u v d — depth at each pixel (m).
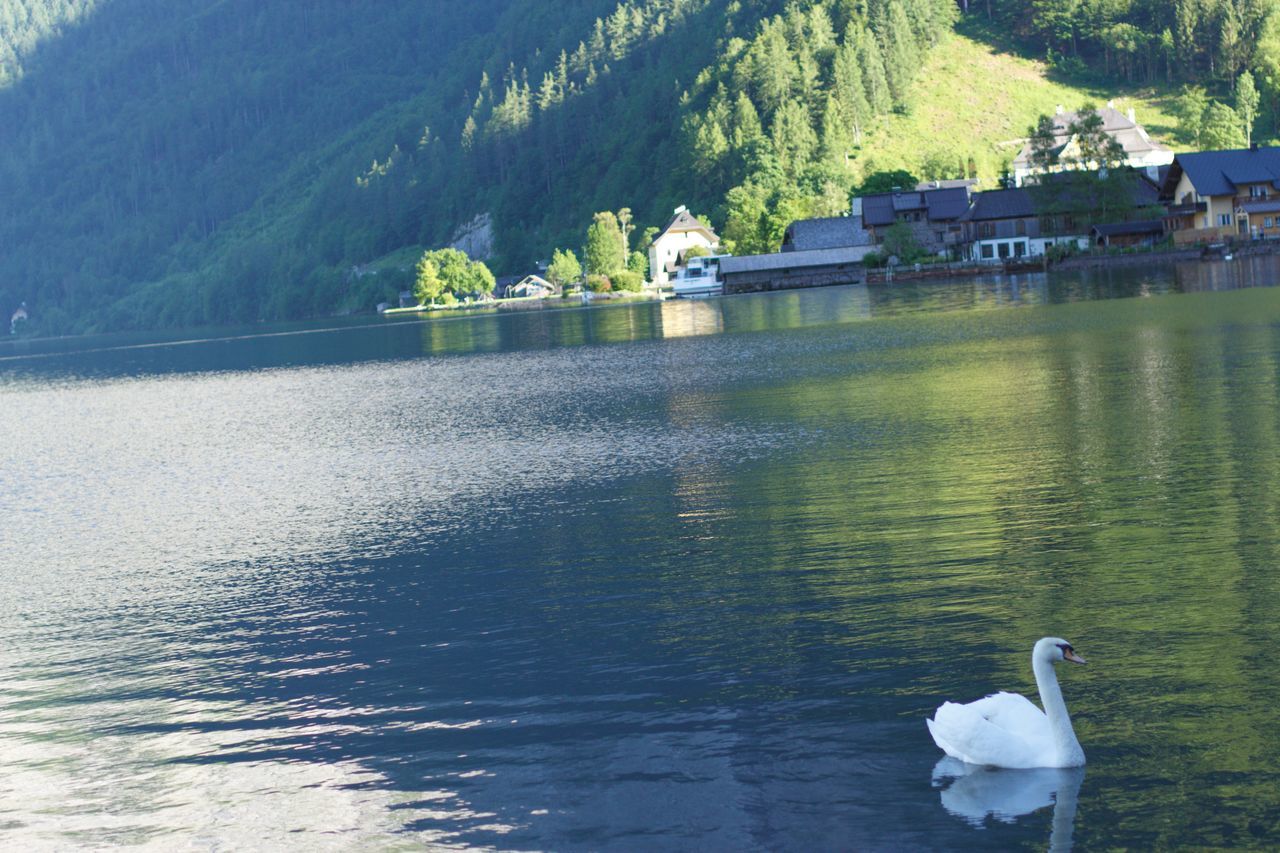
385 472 39.28
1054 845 12.41
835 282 177.50
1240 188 145.00
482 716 17.09
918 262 162.00
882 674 17.28
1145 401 38.38
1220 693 15.60
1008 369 50.75
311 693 18.83
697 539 25.95
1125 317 71.06
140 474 45.50
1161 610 18.88
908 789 13.80
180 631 23.17
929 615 19.64
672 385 57.44
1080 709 15.54
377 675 19.33
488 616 21.86
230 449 50.06
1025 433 34.84
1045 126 163.88
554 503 31.19
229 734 17.50
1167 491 26.30
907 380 50.31
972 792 13.59
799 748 15.08
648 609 21.30
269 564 27.84
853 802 13.61
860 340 73.62
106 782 16.20
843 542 24.56
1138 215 155.38
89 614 25.12
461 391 65.44
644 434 41.84
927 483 29.33
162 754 16.98
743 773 14.55
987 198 170.38
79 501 40.41
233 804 15.16
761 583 22.25
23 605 26.42
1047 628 18.58
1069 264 146.25
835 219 188.38
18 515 38.72
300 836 14.14
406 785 15.16
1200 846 12.20
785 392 50.06
